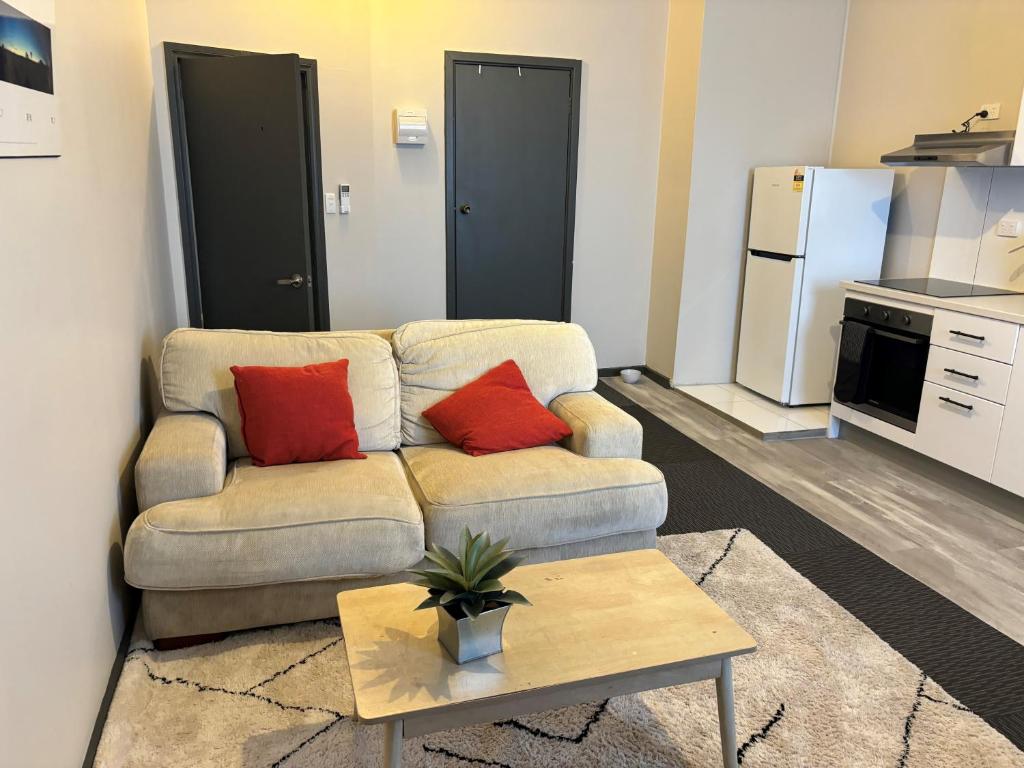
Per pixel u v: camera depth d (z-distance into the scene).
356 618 1.73
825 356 4.67
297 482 2.37
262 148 3.79
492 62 4.77
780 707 2.06
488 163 4.94
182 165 4.00
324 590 2.29
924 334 3.55
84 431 1.94
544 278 5.27
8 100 1.44
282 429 2.54
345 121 4.51
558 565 1.98
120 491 2.33
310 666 2.19
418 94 4.70
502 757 1.87
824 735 1.96
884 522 3.23
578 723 1.99
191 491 2.27
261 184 3.84
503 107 4.88
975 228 3.91
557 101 4.97
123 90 2.87
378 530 2.23
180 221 4.05
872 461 3.95
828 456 4.02
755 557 2.89
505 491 2.41
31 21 1.60
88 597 1.89
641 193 5.32
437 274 5.02
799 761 1.87
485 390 2.84
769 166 4.97
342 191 4.58
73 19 2.07
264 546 2.15
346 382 2.72
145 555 2.09
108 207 2.42
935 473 3.69
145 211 3.27
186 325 4.20
